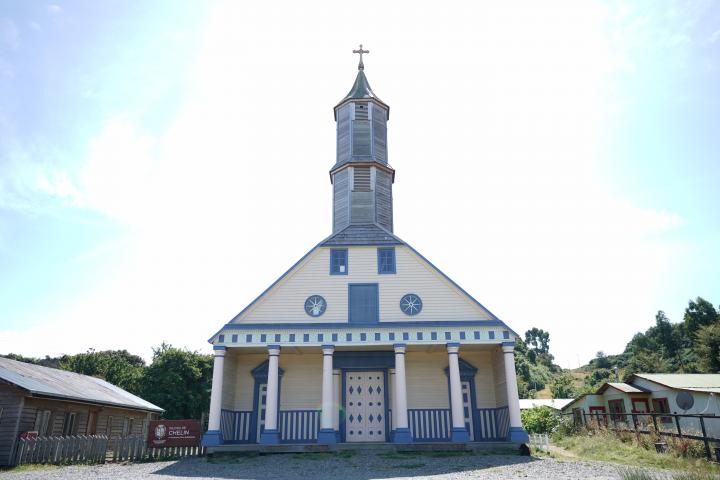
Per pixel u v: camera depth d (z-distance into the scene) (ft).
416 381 70.59
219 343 63.77
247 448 58.90
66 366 173.17
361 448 58.54
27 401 65.82
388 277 68.49
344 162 82.07
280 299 67.05
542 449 62.44
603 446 62.59
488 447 58.13
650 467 48.03
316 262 69.36
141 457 61.31
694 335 244.22
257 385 70.74
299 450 58.39
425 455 55.26
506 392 63.57
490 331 64.39
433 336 64.03
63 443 59.67
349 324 64.44
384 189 82.23
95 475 46.65
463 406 69.77
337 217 80.64
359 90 88.99
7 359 80.84
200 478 43.29
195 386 146.10
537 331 495.00
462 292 67.31
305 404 69.10
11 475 47.91
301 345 63.57
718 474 39.86
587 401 116.06
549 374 363.76
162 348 170.71
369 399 69.82
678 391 95.91
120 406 89.56
